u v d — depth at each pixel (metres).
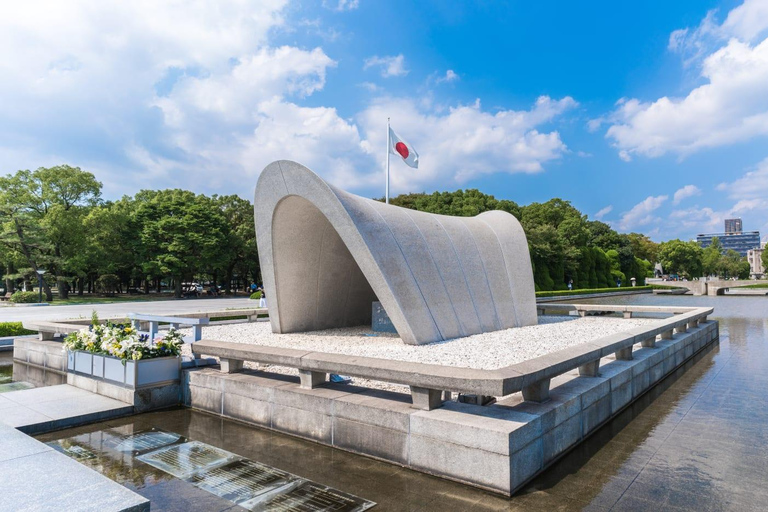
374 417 5.09
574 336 10.54
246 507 4.01
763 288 52.66
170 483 4.48
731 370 10.27
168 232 42.03
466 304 10.90
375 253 8.73
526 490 4.34
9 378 9.52
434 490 4.33
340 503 4.08
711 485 4.50
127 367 6.99
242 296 48.22
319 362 5.68
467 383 4.52
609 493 4.31
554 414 5.02
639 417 6.75
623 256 61.56
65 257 36.75
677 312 15.45
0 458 3.47
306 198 9.03
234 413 6.55
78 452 5.32
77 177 38.19
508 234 13.64
